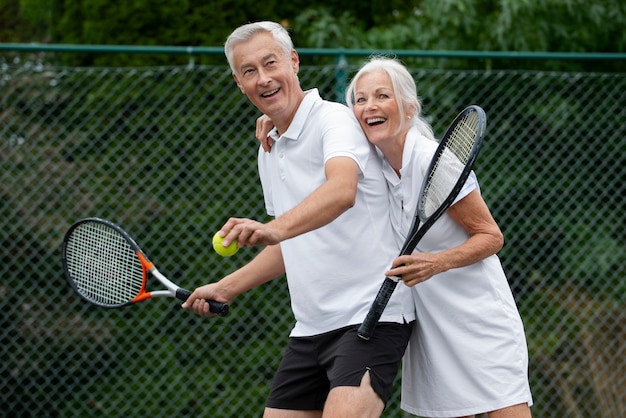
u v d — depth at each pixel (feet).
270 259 13.24
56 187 20.13
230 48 12.18
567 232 21.26
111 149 20.30
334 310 11.93
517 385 12.15
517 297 21.17
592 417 20.74
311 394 12.66
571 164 21.76
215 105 20.54
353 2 24.90
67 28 23.35
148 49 18.99
